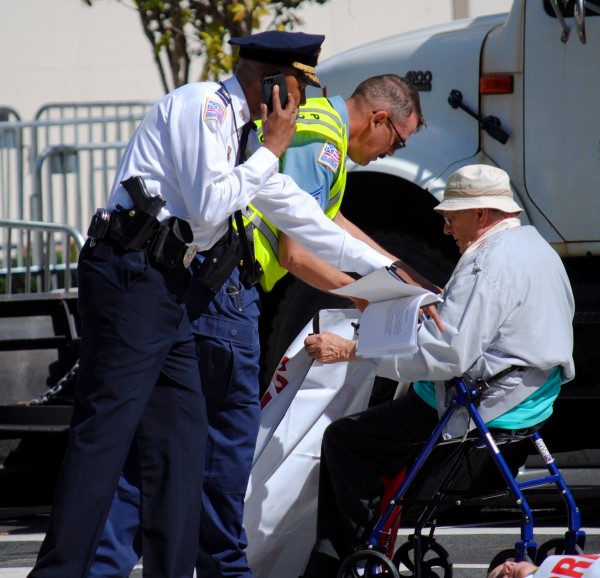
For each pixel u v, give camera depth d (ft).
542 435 65.05
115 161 94.58
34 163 93.15
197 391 44.32
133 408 42.19
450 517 71.26
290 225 45.98
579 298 63.62
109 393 41.96
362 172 67.31
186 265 42.83
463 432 45.03
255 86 43.65
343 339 48.14
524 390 45.27
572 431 64.80
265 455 49.96
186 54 107.34
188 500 44.11
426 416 47.09
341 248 45.96
